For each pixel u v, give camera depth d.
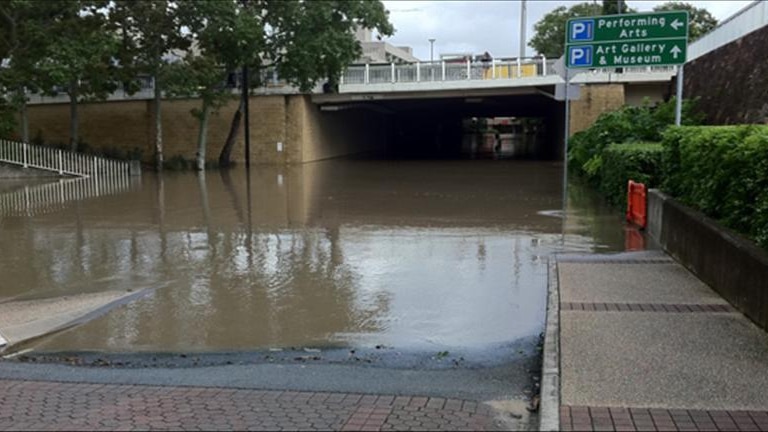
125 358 5.95
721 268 7.15
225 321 7.10
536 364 5.63
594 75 31.25
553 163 33.03
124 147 35.28
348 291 8.27
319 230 13.05
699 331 5.93
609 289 7.59
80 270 9.66
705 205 8.41
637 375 4.89
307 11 29.53
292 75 30.62
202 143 30.78
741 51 19.09
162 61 28.80
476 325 6.80
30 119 36.34
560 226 13.08
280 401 4.76
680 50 13.13
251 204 17.44
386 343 6.29
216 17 27.69
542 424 4.10
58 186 22.91
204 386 5.12
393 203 17.42
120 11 27.27
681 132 10.34
